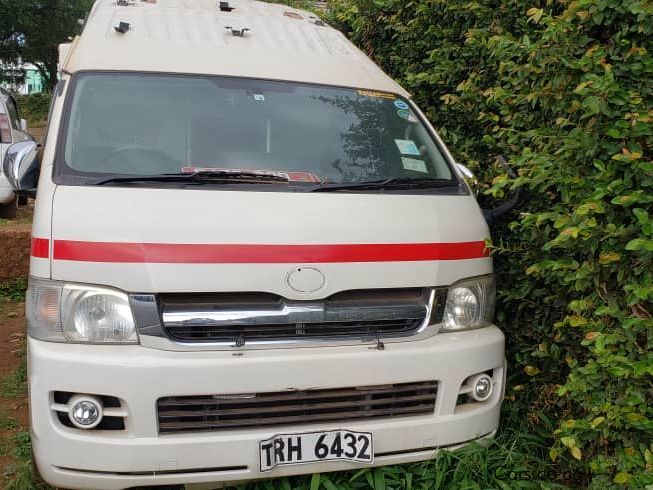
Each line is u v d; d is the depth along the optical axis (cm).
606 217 278
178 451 270
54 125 331
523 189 366
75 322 273
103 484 271
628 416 262
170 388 268
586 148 282
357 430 291
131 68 359
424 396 307
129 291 271
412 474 318
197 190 305
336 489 303
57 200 289
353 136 368
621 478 262
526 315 379
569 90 308
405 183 348
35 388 271
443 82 464
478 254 331
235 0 501
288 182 327
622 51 292
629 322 259
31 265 287
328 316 290
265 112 361
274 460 280
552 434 345
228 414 279
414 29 502
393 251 302
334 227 298
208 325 276
